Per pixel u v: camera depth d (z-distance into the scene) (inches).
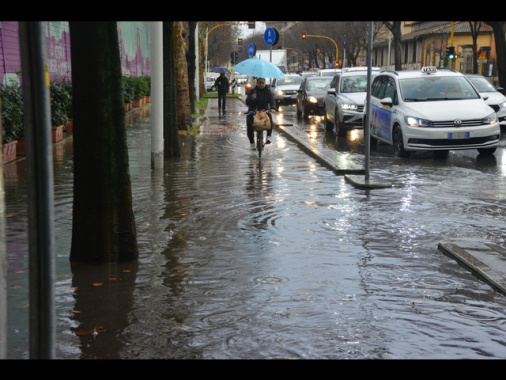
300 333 204.4
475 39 2310.5
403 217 366.9
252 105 640.4
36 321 113.0
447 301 233.9
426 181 491.2
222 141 773.9
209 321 213.9
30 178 111.1
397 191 447.2
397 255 291.4
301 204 400.5
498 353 191.9
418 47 3415.4
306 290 243.9
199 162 585.6
